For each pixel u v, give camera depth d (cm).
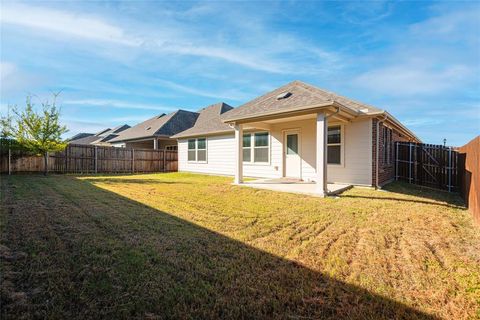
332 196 780
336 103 757
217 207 637
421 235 438
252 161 1359
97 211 566
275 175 1245
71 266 302
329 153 1066
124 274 288
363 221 515
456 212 610
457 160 992
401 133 1456
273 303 244
